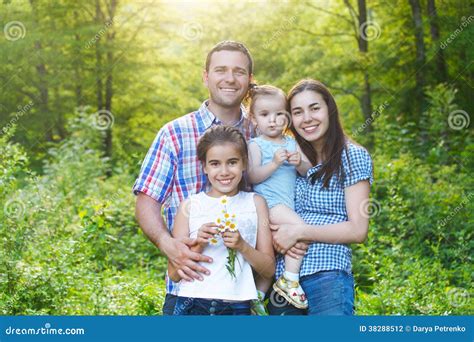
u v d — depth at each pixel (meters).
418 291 5.68
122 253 7.76
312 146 4.05
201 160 3.86
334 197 3.88
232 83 4.00
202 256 3.71
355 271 7.04
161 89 17.09
